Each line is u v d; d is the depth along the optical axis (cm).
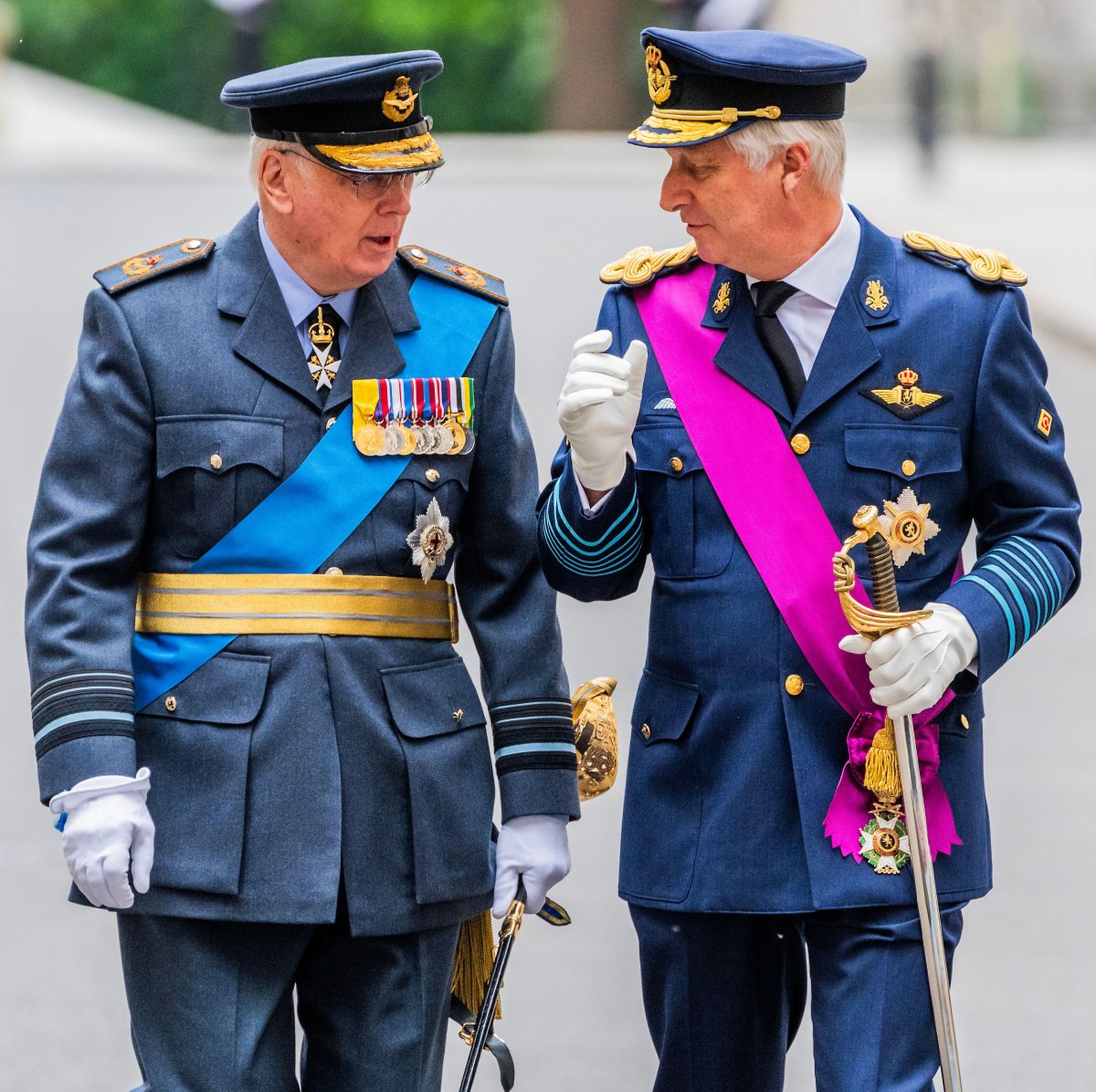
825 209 1446
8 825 2631
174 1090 1406
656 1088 1541
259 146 1409
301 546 1418
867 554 1434
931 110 8894
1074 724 2961
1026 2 11044
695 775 1478
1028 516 1461
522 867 1476
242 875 1393
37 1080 2047
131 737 1391
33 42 13200
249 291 1431
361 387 1432
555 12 12031
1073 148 10881
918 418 1450
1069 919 2389
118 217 7212
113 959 2311
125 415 1417
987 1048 2112
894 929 1434
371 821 1415
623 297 1530
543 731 1484
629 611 3306
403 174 1392
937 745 1457
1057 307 5778
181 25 13012
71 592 1404
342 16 11925
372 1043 1445
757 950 1497
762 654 1452
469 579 1509
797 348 1472
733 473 1458
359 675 1419
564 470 1507
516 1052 2097
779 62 1405
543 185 8269
